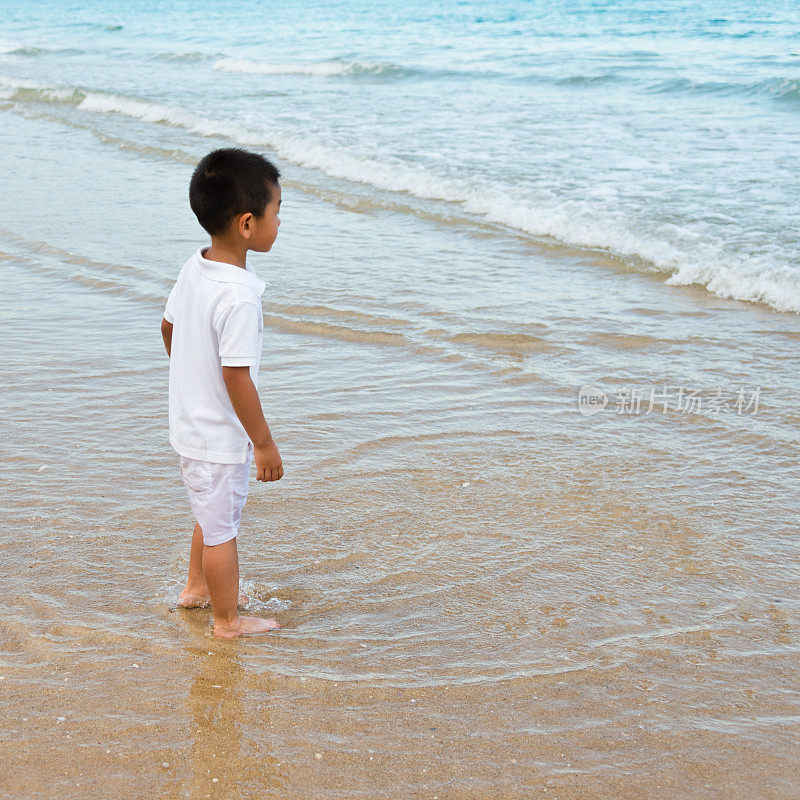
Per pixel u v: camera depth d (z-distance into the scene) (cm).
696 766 225
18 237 796
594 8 4619
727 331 584
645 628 285
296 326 586
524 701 248
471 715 242
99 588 300
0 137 1345
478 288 668
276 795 212
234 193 246
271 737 232
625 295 656
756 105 1496
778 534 346
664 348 554
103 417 445
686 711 246
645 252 744
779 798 215
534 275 702
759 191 916
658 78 1791
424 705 246
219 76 2145
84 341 554
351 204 923
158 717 238
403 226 846
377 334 570
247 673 258
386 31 3591
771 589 309
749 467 403
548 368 521
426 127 1326
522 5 5275
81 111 1625
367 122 1383
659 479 390
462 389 491
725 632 284
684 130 1274
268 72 2231
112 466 392
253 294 248
